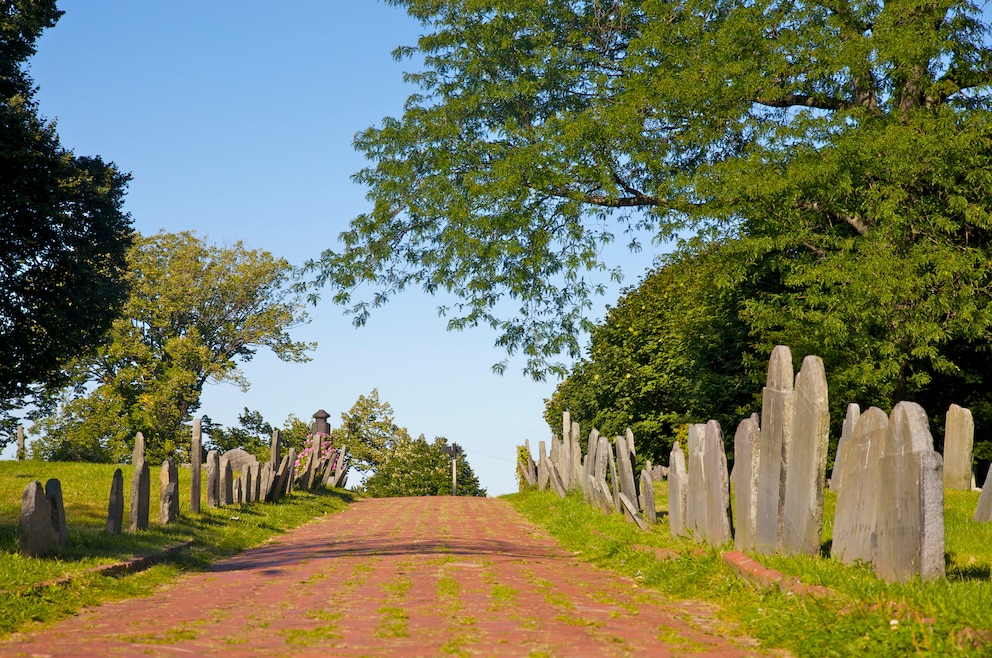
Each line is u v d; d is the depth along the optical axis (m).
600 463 17.41
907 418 7.32
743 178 21.02
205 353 51.09
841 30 21.98
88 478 20.97
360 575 10.12
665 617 7.50
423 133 24.48
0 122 23.47
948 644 5.29
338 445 59.56
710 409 29.03
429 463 53.38
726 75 21.50
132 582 9.63
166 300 52.28
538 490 25.72
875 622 5.81
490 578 9.77
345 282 24.84
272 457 21.92
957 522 12.09
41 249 25.56
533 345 25.77
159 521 14.55
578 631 6.62
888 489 7.54
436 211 24.08
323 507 23.08
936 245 20.45
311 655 5.70
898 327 20.44
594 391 35.31
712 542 10.98
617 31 25.03
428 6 24.95
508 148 23.80
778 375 9.45
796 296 22.98
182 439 51.84
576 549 13.54
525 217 23.16
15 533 11.32
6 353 25.72
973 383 26.02
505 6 23.84
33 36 26.03
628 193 24.33
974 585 6.63
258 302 55.78
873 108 22.75
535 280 24.69
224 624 7.05
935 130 20.41
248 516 17.56
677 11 23.06
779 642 6.21
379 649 5.90
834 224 23.31
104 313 27.22
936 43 20.28
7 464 24.09
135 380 51.75
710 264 25.53
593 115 22.75
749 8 22.17
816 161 20.89
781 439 9.23
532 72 24.47
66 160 25.58
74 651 5.93
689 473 11.94
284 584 9.62
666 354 31.66
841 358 22.12
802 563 8.00
